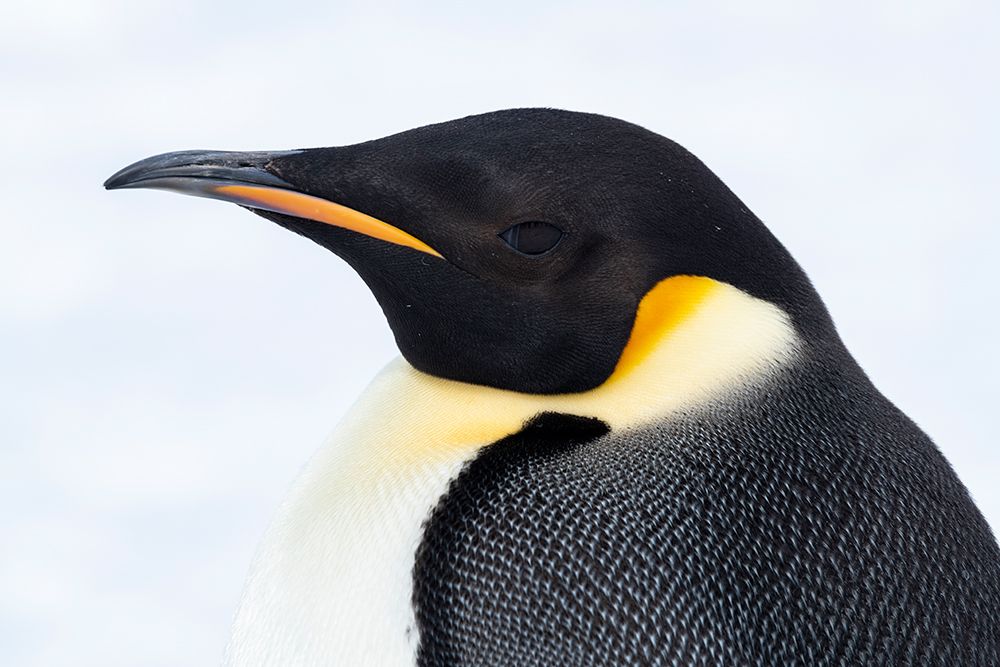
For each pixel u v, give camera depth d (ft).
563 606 26.00
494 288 28.22
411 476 27.94
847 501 26.94
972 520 28.30
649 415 27.68
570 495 26.91
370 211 28.94
